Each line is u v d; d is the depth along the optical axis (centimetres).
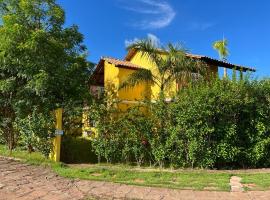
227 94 1277
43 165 1173
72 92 1472
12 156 1294
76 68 1531
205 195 860
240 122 1315
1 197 777
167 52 1593
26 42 1364
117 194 852
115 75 2155
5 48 1369
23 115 1374
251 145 1307
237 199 825
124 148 1298
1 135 1468
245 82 1325
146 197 833
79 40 1627
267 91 1345
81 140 1408
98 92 1489
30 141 1309
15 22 1444
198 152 1253
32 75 1384
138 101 1386
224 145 1259
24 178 973
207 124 1255
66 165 1210
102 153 1304
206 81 1455
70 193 843
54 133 1267
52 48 1433
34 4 1481
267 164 1324
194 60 1639
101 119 1323
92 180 994
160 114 1291
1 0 1507
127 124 1301
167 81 1602
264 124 1309
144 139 1289
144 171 1160
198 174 1130
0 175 996
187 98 1282
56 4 1538
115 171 1134
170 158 1266
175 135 1254
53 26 1547
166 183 977
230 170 1247
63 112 1323
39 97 1399
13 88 1388
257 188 934
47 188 878
